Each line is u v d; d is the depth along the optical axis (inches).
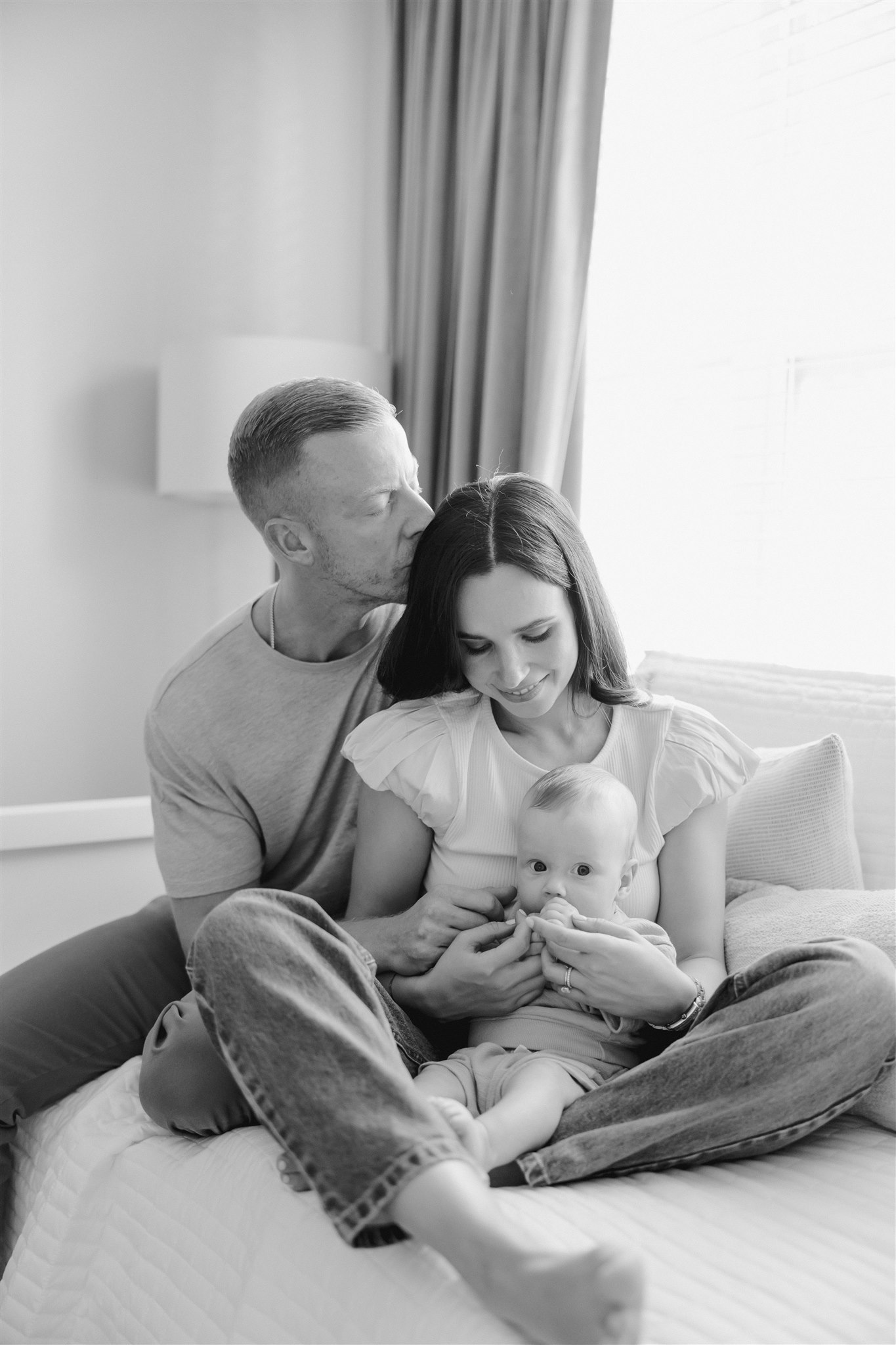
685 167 94.2
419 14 104.3
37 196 104.0
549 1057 46.0
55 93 104.0
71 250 105.7
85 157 105.6
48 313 105.2
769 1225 38.6
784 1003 41.9
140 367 109.3
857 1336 32.9
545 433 90.4
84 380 107.0
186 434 99.0
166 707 60.5
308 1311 37.9
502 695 50.5
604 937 45.2
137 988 60.8
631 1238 37.6
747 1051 41.4
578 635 51.8
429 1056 49.6
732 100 90.8
